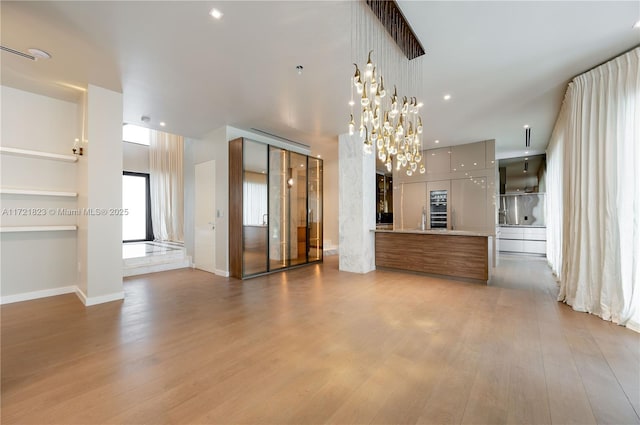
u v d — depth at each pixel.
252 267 5.16
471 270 4.63
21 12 2.22
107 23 2.38
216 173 5.45
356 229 5.50
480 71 3.22
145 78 3.38
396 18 2.32
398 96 3.85
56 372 2.02
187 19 2.34
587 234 3.19
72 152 4.05
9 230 3.44
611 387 1.83
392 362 2.15
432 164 6.77
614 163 2.89
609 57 2.93
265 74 3.29
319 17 2.33
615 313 2.88
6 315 3.17
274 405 1.67
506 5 2.19
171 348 2.38
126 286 4.48
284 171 5.92
